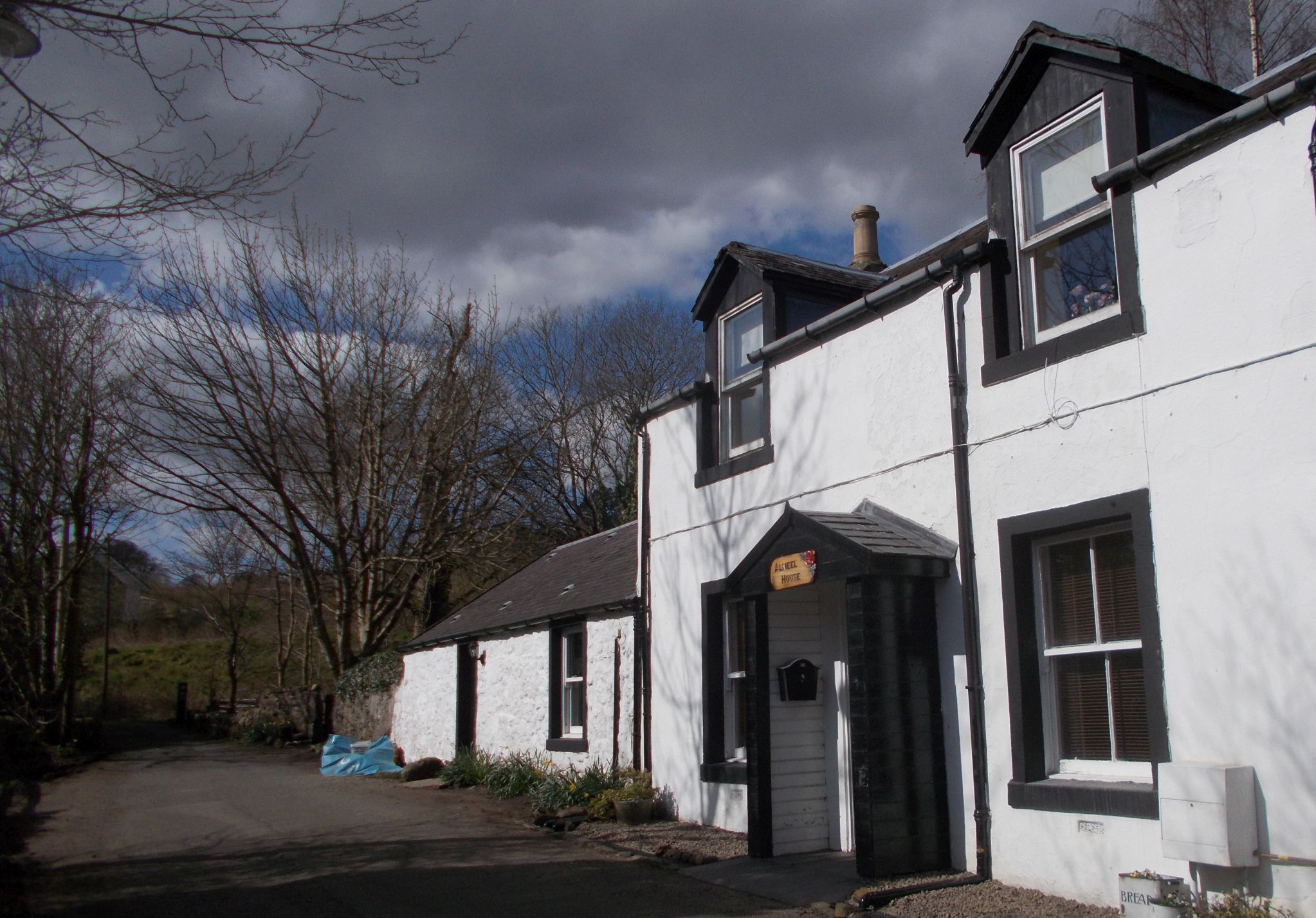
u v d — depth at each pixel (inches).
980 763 306.2
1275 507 238.8
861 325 377.7
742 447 461.4
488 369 1151.0
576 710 589.3
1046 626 301.0
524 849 401.7
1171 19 770.2
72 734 964.0
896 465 354.6
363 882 342.6
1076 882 273.3
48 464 904.9
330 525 1099.3
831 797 382.0
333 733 989.8
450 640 734.5
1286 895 227.3
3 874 364.2
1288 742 231.1
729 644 449.1
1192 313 261.1
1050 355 298.2
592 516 1385.3
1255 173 249.8
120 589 2048.5
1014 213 322.7
